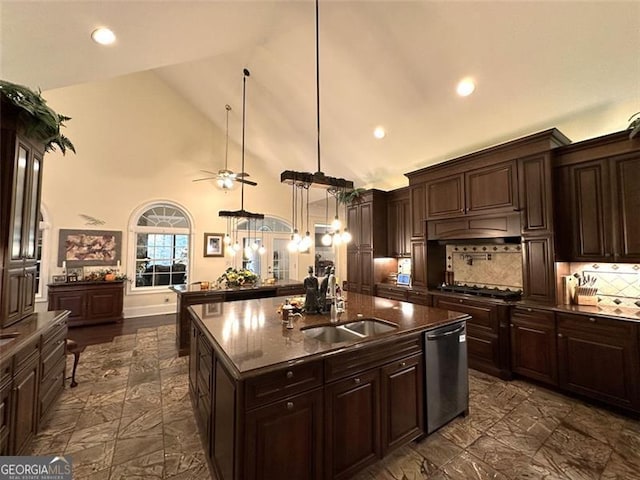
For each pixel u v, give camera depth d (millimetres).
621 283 2895
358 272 5539
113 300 5445
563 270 3107
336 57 3441
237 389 1363
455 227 3934
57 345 2523
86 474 1812
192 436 2193
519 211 3256
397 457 1964
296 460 1502
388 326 2225
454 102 3379
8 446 1688
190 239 6621
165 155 6375
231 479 1424
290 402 1487
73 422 2359
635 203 2580
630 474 1809
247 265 7305
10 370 1713
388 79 3447
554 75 2705
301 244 3059
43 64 2514
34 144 2398
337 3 2797
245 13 2826
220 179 5918
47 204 5250
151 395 2814
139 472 1829
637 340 2359
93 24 2188
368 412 1793
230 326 2143
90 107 5656
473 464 1898
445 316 2432
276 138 5949
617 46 2344
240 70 4461
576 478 1780
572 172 2969
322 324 2203
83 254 5520
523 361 3055
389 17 2777
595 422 2355
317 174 2377
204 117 6801
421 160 4594
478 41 2678
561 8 2252
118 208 5875
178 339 3939
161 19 2416
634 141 2578
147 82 6211
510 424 2334
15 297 2209
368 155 5066
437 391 2188
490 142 3701
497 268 3938
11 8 1848
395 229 5266
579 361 2664
